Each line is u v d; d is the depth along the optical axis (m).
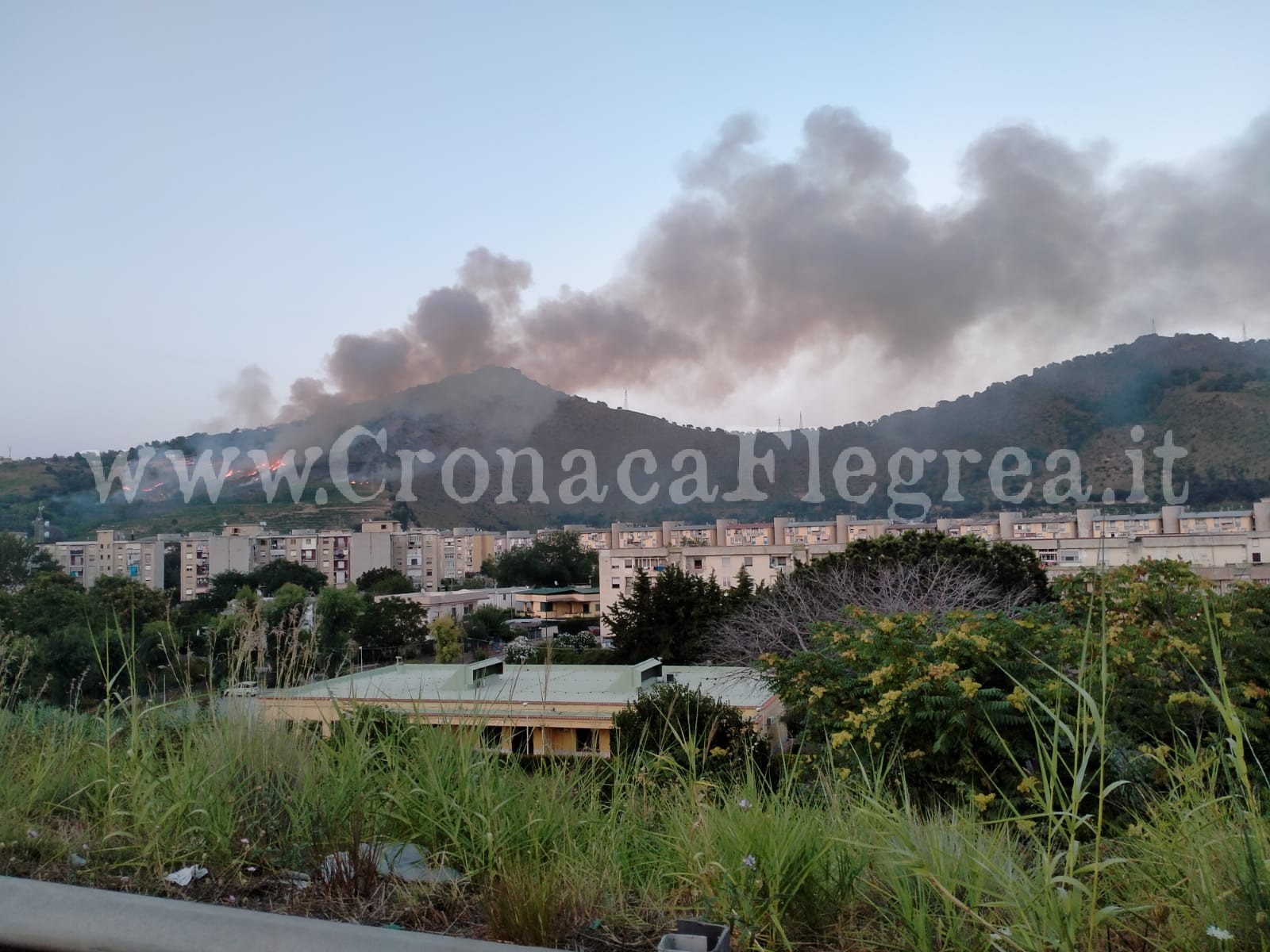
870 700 6.38
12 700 4.74
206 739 3.81
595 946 2.50
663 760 3.95
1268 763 5.48
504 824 3.14
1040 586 25.38
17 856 3.16
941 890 2.24
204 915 1.99
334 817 3.27
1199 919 2.18
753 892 2.58
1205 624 5.91
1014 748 5.56
